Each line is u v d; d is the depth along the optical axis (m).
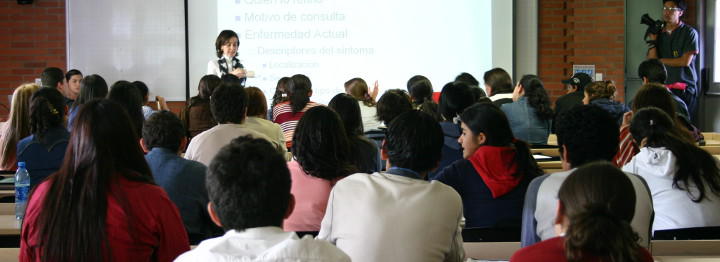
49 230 2.09
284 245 1.58
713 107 8.79
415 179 2.40
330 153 2.98
